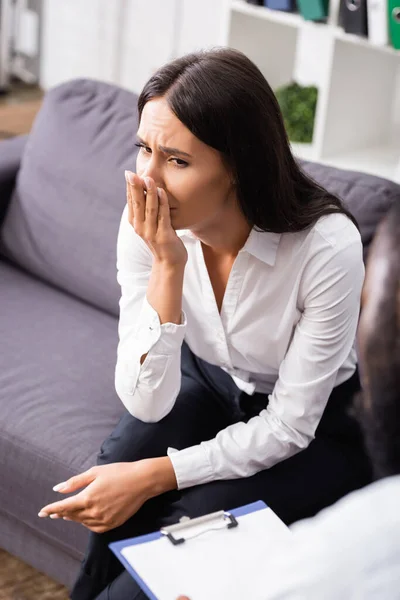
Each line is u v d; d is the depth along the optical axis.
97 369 2.20
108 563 1.78
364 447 1.95
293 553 0.98
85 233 2.46
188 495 1.75
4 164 2.68
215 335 1.87
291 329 1.80
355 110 3.29
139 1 4.30
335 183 2.15
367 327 2.05
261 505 1.50
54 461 1.92
